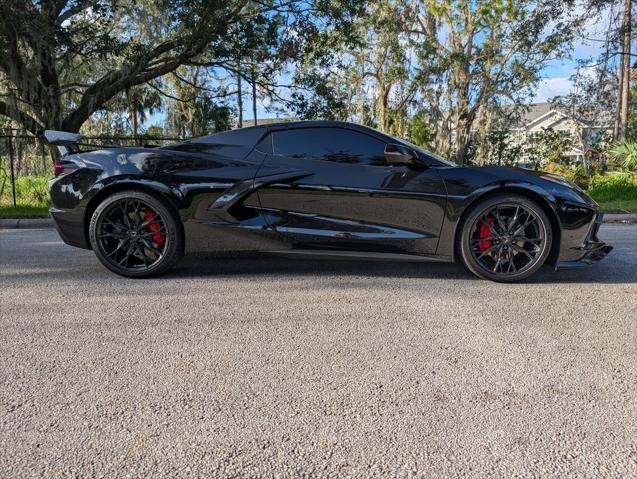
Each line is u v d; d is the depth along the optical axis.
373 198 3.72
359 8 13.06
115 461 1.57
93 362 2.32
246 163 3.85
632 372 2.21
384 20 20.00
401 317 2.97
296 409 1.89
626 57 18.78
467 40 20.66
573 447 1.64
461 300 3.32
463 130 21.23
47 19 11.64
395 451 1.62
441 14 20.25
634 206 9.97
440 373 2.20
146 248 3.91
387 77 20.92
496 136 21.50
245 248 3.88
